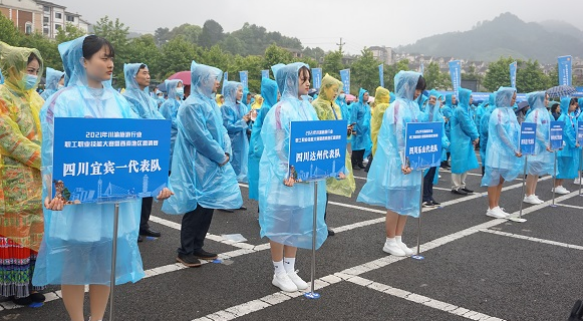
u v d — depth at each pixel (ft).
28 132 12.73
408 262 17.79
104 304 11.16
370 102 52.31
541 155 28.96
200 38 374.63
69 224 9.64
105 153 9.27
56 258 9.79
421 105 28.91
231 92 26.91
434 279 16.08
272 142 14.37
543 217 25.95
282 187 14.17
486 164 25.38
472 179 39.32
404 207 17.98
